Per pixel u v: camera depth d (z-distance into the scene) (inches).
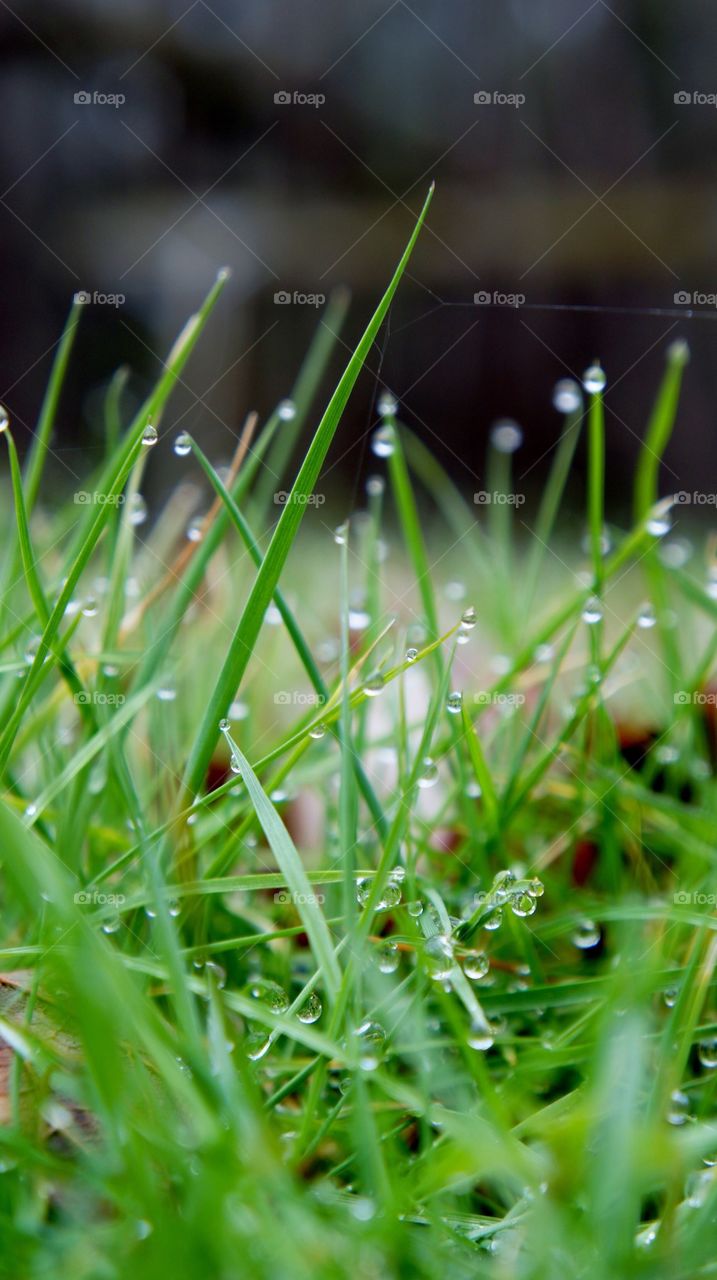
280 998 13.0
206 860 14.4
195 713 16.1
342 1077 12.9
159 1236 11.3
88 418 61.1
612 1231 11.5
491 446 68.2
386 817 14.1
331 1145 12.6
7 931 13.7
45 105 64.1
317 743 15.6
